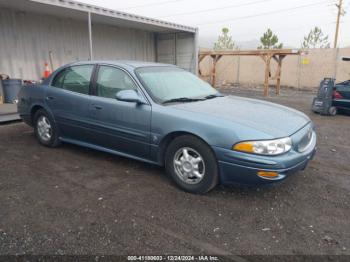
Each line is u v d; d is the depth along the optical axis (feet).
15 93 26.45
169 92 12.76
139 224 9.00
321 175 13.12
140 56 46.19
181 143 10.98
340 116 29.40
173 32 46.26
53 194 10.89
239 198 10.73
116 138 12.96
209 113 10.90
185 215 9.53
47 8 28.12
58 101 15.07
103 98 13.28
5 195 10.77
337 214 9.77
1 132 19.95
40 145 16.88
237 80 70.74
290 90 58.80
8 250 7.73
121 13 32.17
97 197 10.69
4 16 28.50
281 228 8.90
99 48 39.06
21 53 30.53
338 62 57.41
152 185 11.75
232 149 9.86
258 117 10.97
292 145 10.09
